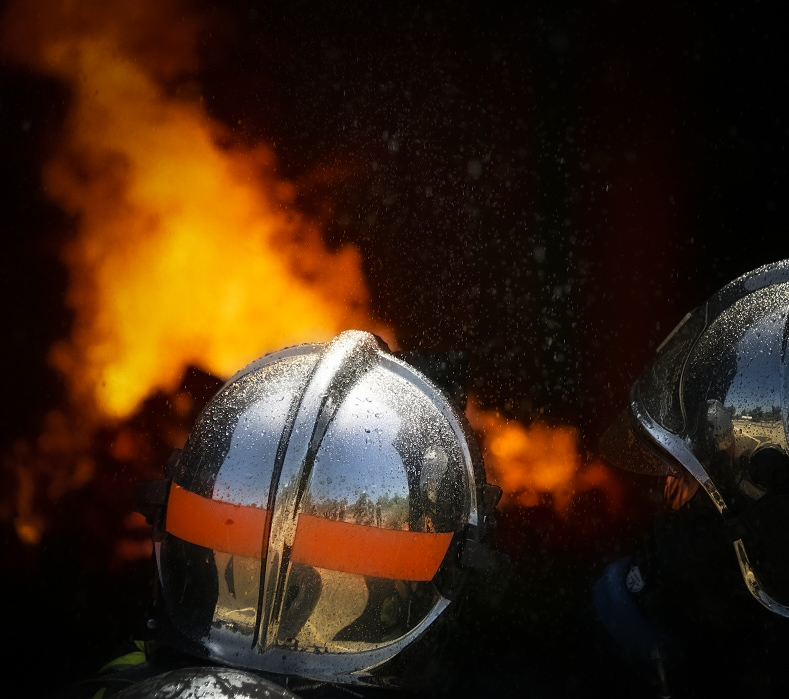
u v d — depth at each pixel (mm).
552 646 2930
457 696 2400
